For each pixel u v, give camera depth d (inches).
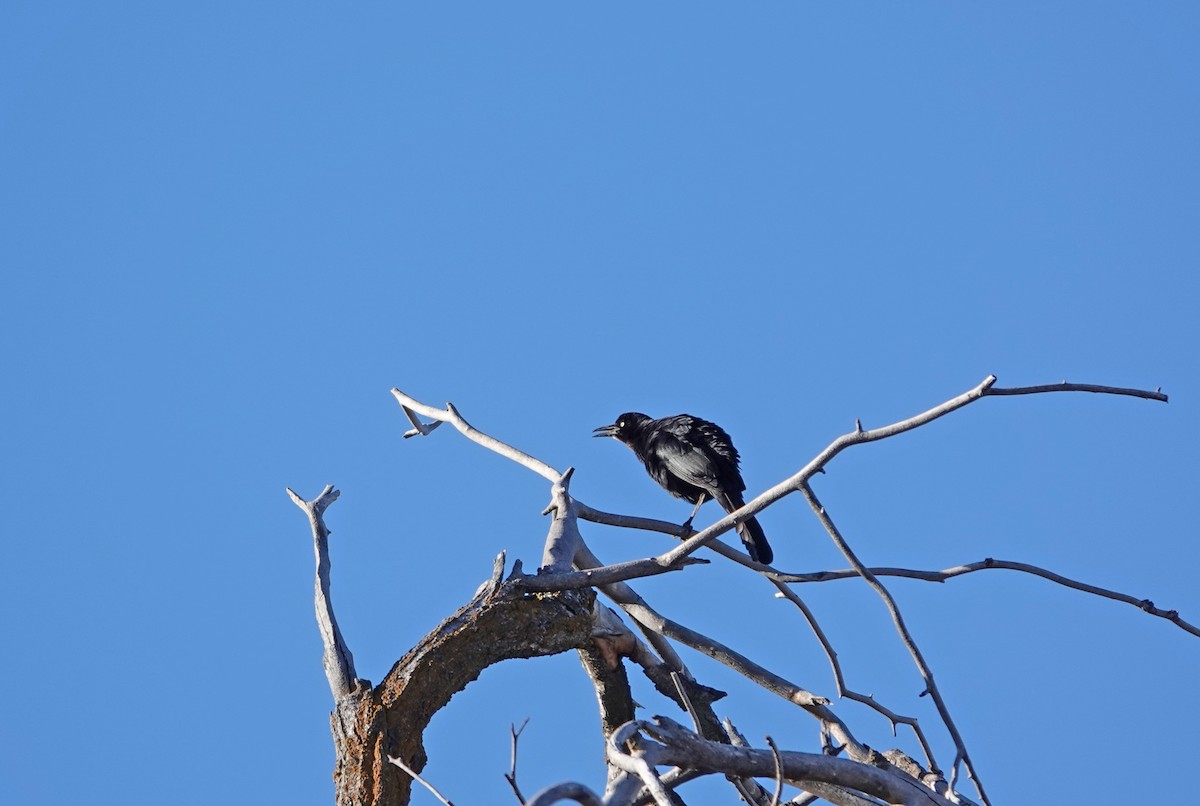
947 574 506.6
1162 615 502.9
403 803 487.8
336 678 506.3
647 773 363.3
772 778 427.8
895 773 489.4
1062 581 505.0
